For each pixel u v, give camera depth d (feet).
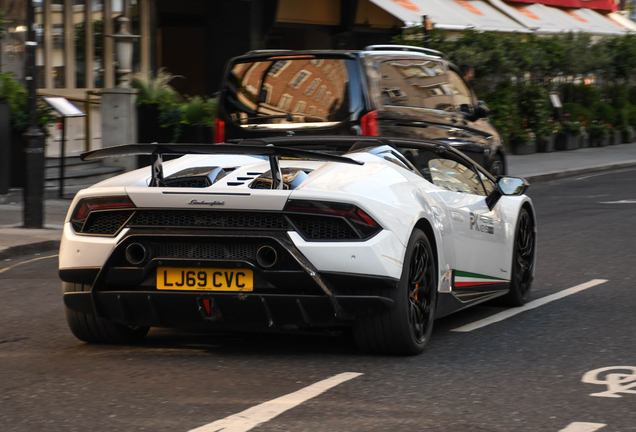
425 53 49.60
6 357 22.33
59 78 75.66
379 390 19.11
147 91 74.43
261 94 43.65
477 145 50.75
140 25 83.61
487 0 119.14
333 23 99.09
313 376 20.25
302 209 20.26
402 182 22.74
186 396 18.60
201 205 20.42
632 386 19.57
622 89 125.90
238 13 90.94
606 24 138.31
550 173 82.28
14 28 71.15
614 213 55.21
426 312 22.65
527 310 28.68
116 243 20.94
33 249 41.88
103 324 23.15
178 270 20.84
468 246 25.48
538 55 103.14
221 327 21.49
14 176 63.67
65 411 17.61
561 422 17.01
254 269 20.31
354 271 20.24
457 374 20.53
